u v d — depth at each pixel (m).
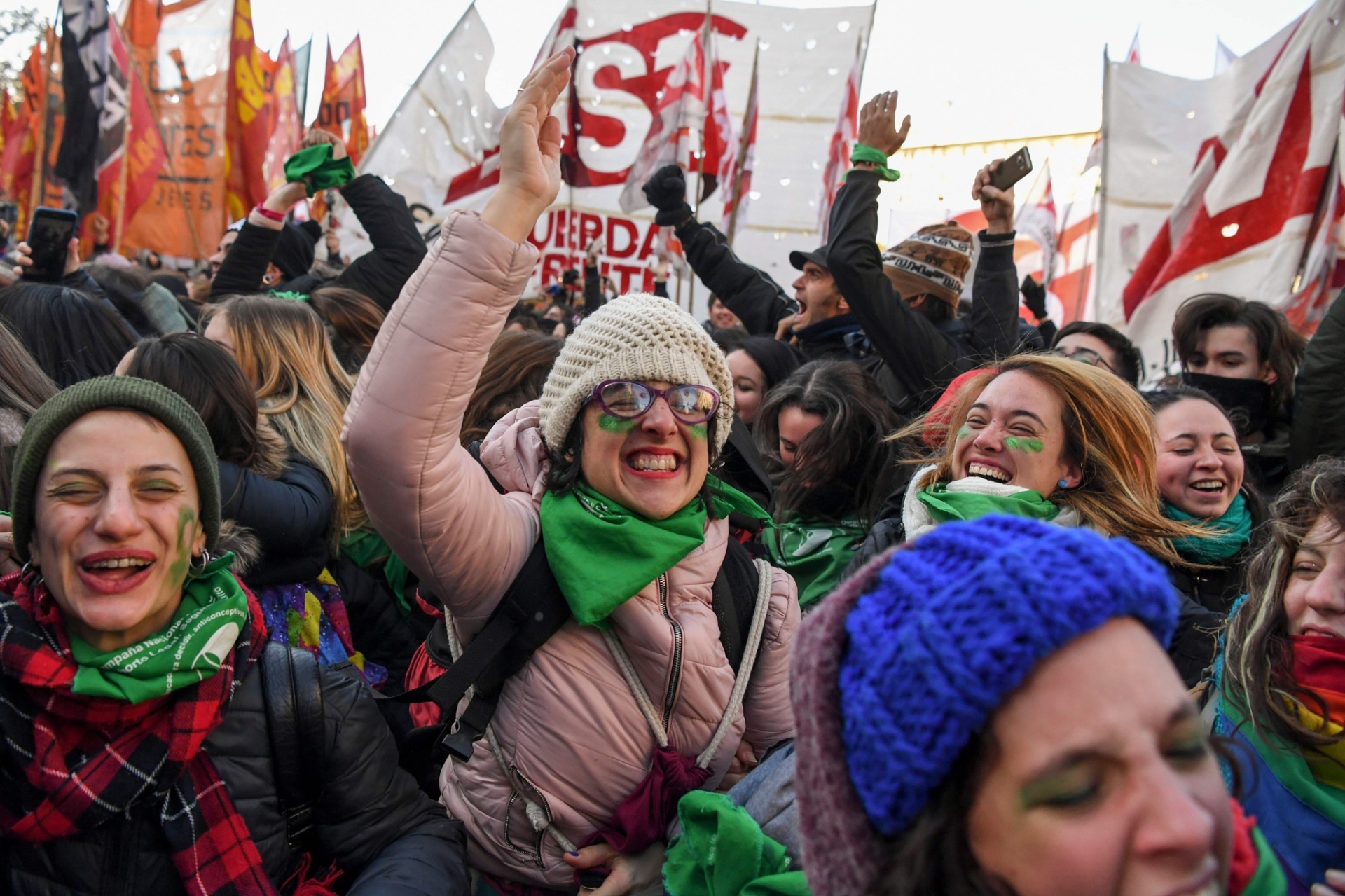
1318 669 1.67
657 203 4.50
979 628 0.76
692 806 1.62
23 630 1.49
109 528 1.46
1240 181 4.87
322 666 1.76
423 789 2.06
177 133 6.38
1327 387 3.25
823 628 0.90
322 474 2.54
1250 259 4.85
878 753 0.81
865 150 3.34
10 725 1.47
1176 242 5.18
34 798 1.47
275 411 2.61
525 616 1.78
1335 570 1.67
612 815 1.79
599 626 1.80
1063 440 2.27
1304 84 4.73
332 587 2.57
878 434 2.97
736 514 2.07
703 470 1.87
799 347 4.34
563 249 5.73
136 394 1.54
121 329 2.95
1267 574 1.79
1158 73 5.38
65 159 5.96
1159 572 0.81
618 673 1.80
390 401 1.62
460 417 1.69
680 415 1.80
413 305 1.65
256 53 6.48
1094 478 2.28
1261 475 3.55
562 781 1.77
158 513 1.52
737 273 4.47
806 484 2.98
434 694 1.74
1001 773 0.75
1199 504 2.55
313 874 1.75
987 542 0.82
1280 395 3.65
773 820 1.58
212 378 2.31
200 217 6.34
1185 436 2.58
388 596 2.88
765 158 5.64
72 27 5.91
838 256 3.25
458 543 1.72
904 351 3.29
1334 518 1.68
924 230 3.99
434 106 5.59
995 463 2.29
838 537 2.95
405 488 1.65
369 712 1.77
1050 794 0.74
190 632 1.54
